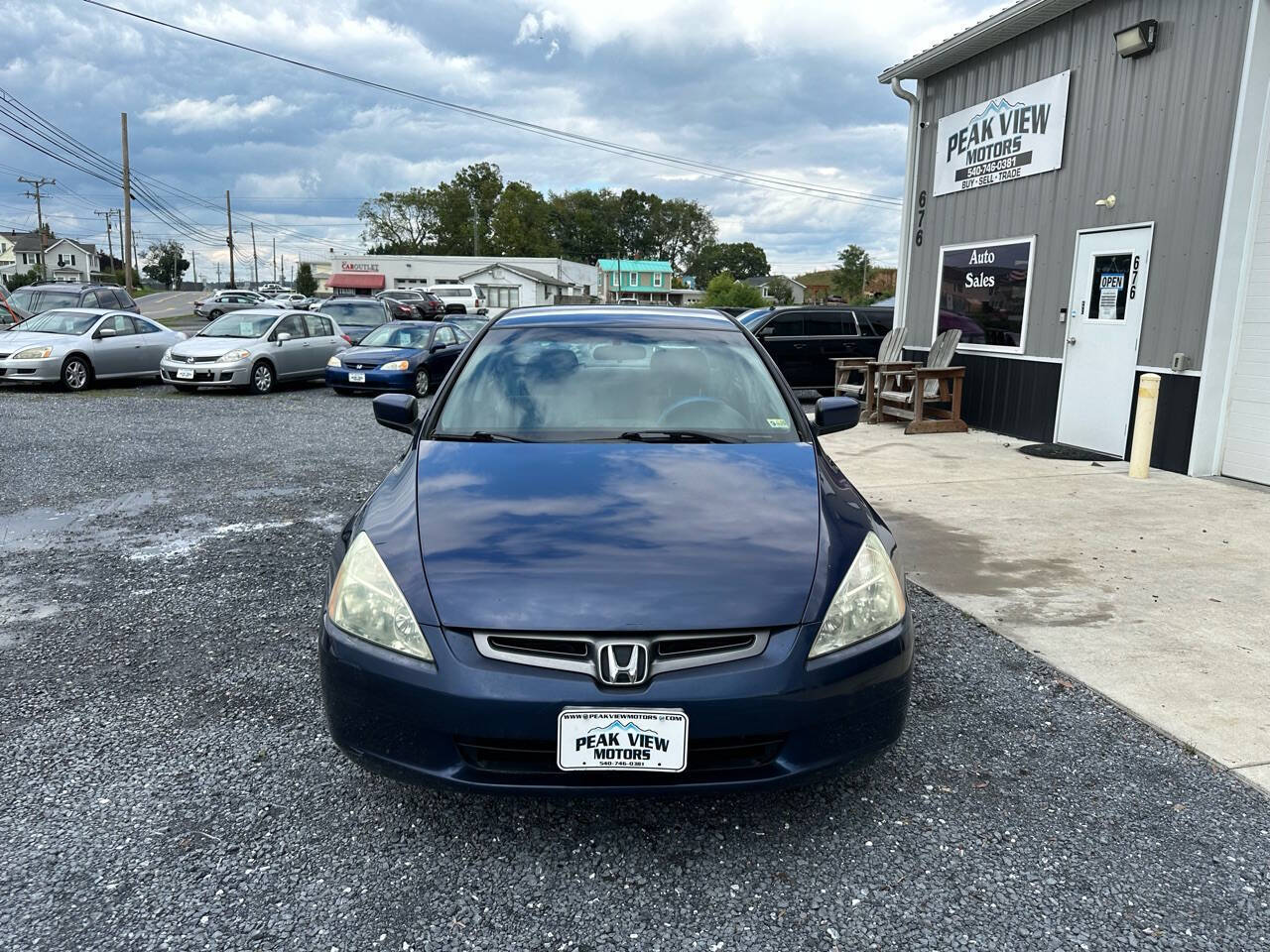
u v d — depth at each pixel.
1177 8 7.17
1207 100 6.90
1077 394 8.45
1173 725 3.03
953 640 3.78
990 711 3.15
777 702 2.14
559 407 3.35
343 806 2.54
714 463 2.93
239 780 2.66
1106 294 8.02
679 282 114.81
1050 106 8.64
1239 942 2.02
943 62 10.10
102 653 3.60
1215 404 7.04
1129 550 5.04
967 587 4.43
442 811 2.52
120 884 2.19
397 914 2.10
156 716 3.06
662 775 2.16
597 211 120.50
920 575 4.61
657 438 3.16
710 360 3.65
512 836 2.41
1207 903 2.15
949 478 7.05
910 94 10.84
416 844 2.37
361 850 2.34
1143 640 3.76
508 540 2.41
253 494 6.55
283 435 9.48
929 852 2.35
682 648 2.17
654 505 2.62
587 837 2.41
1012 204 9.30
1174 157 7.23
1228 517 5.80
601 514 2.56
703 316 4.10
